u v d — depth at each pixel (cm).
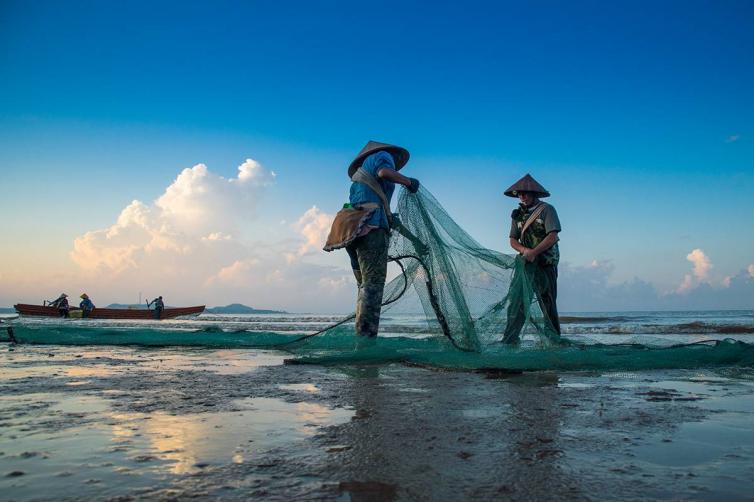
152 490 175
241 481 185
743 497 171
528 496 172
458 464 206
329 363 568
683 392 380
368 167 643
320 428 265
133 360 608
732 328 1543
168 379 444
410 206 682
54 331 920
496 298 662
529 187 706
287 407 320
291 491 175
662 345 703
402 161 686
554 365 518
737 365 547
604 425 273
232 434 252
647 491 176
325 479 188
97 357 639
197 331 952
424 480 187
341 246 614
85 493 172
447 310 664
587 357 531
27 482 182
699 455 219
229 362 590
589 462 209
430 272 675
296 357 593
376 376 470
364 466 203
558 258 697
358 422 279
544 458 214
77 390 383
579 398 353
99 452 220
